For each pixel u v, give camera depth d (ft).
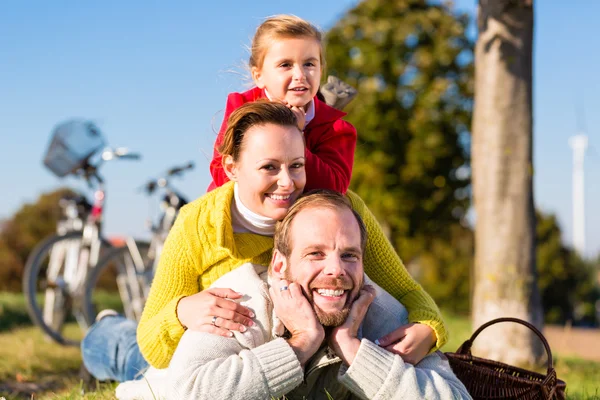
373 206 61.67
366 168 60.80
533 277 19.56
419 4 63.31
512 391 8.25
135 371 11.30
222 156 8.07
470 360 9.04
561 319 108.88
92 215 23.21
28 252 81.15
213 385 6.97
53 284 22.63
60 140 22.48
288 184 7.66
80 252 23.07
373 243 8.67
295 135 7.76
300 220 7.38
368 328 8.01
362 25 62.23
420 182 61.46
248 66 10.28
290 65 9.47
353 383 7.26
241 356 7.20
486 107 19.93
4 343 21.44
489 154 19.84
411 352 7.68
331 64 62.64
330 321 7.45
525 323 8.65
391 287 8.76
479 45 20.21
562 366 18.92
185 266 8.16
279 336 7.62
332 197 7.52
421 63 61.41
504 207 19.58
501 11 19.58
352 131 9.55
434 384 7.35
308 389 7.73
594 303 126.93
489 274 19.60
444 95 61.31
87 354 12.15
